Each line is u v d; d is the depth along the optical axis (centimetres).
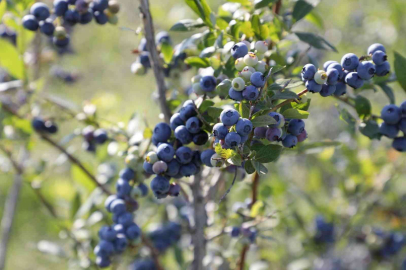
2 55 146
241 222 137
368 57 124
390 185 164
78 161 149
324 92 121
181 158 122
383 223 175
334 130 232
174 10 210
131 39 307
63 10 136
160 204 160
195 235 134
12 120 150
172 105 132
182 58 136
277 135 118
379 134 130
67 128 221
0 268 166
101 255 133
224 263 145
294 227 162
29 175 153
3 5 138
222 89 121
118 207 133
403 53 233
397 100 226
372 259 176
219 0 208
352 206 162
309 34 132
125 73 316
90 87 306
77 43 302
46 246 150
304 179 208
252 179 140
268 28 130
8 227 170
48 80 219
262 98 118
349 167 161
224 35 128
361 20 257
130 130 138
